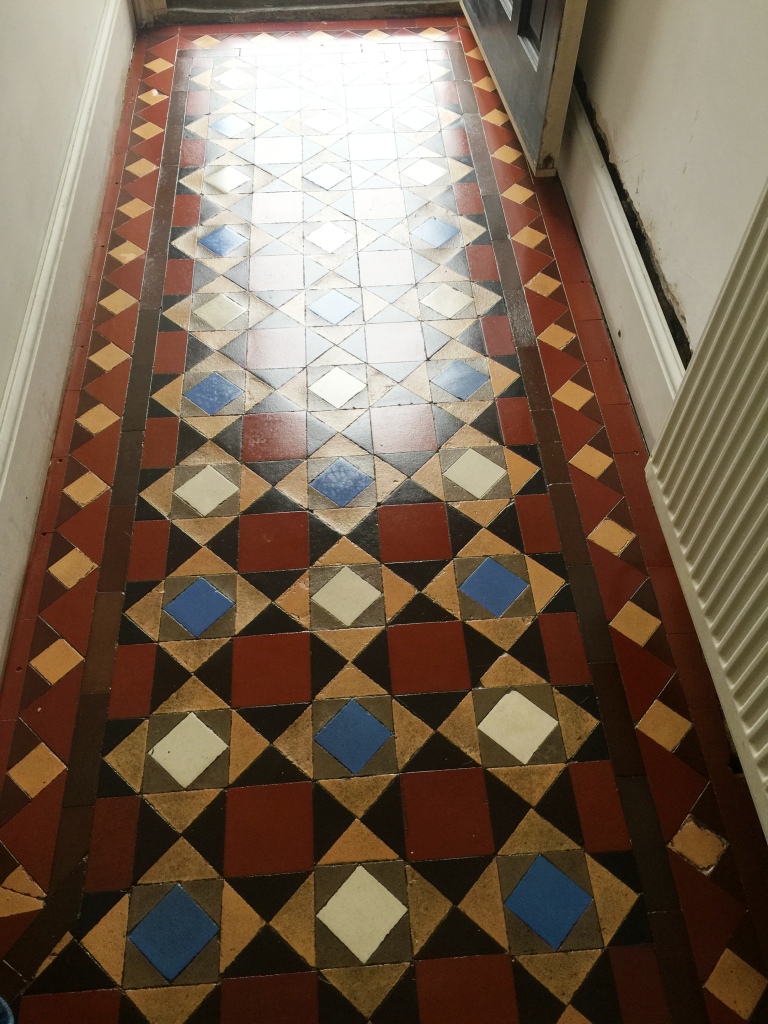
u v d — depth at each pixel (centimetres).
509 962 151
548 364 237
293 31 343
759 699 140
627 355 229
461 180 286
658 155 210
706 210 186
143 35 340
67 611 192
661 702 179
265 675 184
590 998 147
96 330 244
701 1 182
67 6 256
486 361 238
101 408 227
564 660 185
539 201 279
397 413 227
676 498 170
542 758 173
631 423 224
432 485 213
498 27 288
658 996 148
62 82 249
